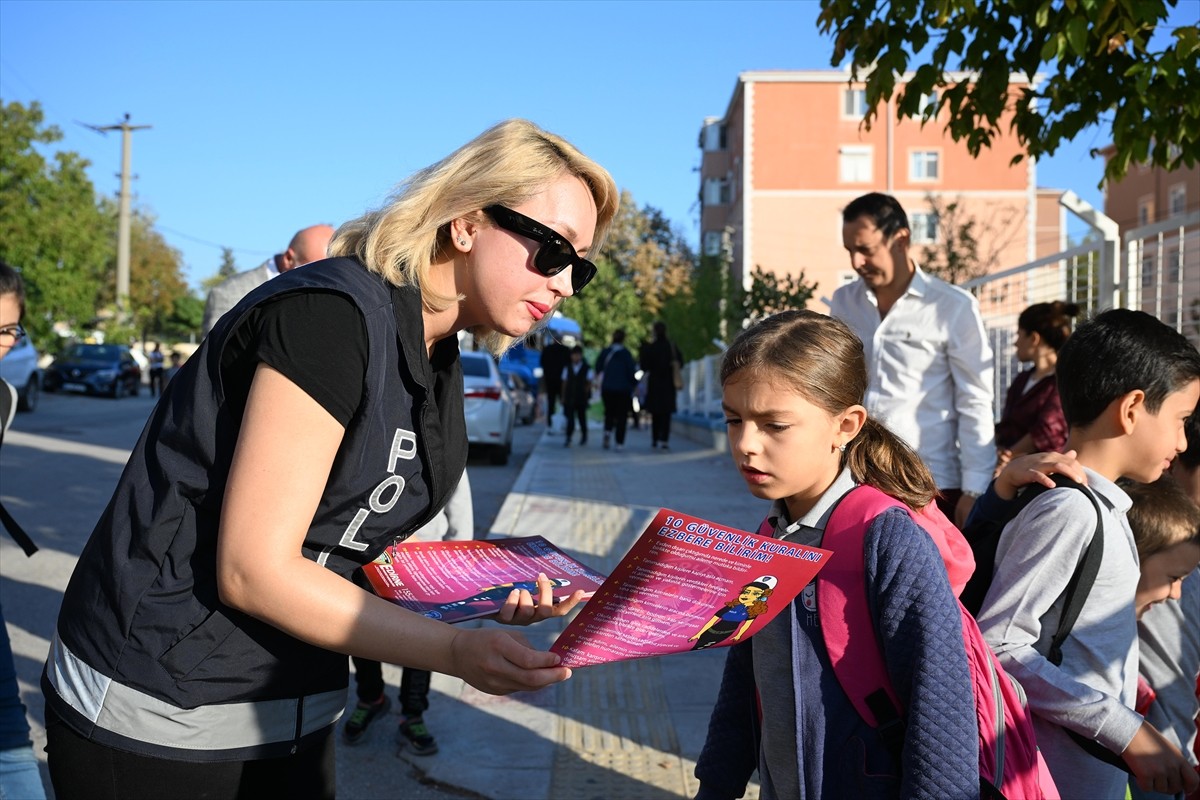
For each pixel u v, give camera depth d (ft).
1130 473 8.04
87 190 96.43
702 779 7.15
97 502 32.53
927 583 5.85
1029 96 15.66
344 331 5.41
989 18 14.97
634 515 30.22
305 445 5.24
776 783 6.44
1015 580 7.34
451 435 6.23
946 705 5.59
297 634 5.16
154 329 239.50
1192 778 6.78
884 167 152.56
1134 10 12.74
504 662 4.93
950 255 98.58
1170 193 137.59
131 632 5.55
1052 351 16.56
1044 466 7.61
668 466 45.21
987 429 13.25
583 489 36.47
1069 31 12.84
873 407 13.88
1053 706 7.00
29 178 91.30
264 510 5.13
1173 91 13.92
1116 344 7.88
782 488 6.36
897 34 15.34
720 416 56.44
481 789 12.03
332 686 6.23
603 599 5.51
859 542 6.09
